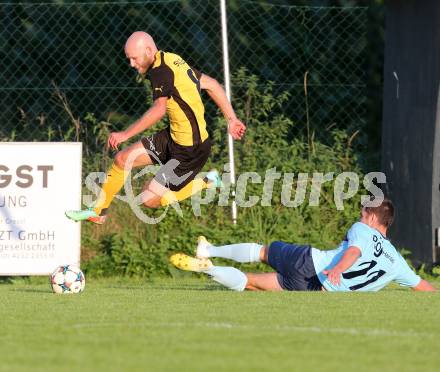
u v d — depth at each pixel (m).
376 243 32.81
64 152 41.06
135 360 19.28
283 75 56.75
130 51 31.58
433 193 44.97
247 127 47.25
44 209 40.94
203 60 56.69
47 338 22.12
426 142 45.38
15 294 33.53
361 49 56.69
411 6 46.50
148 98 48.88
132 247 43.38
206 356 19.75
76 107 54.88
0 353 20.14
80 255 43.78
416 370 18.55
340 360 19.47
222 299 30.72
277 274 33.84
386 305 28.86
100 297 31.91
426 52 45.34
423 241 45.69
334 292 32.72
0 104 55.28
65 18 56.41
